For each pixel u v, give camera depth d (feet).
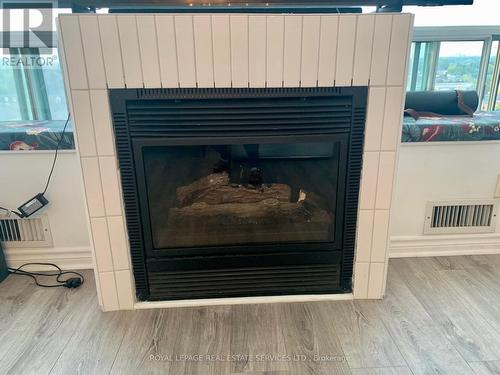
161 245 4.34
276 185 4.37
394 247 5.52
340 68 3.65
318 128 3.88
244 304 4.45
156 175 4.08
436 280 4.91
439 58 6.25
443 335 3.85
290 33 3.51
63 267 5.30
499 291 4.64
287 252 4.39
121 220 4.07
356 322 4.09
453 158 5.16
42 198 4.87
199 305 4.44
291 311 4.31
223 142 3.87
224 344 3.78
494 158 5.19
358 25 3.52
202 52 3.52
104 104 3.64
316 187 4.32
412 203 5.35
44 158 4.82
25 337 3.89
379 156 3.99
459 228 5.50
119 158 3.88
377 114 3.83
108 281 4.26
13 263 5.24
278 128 3.85
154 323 4.13
